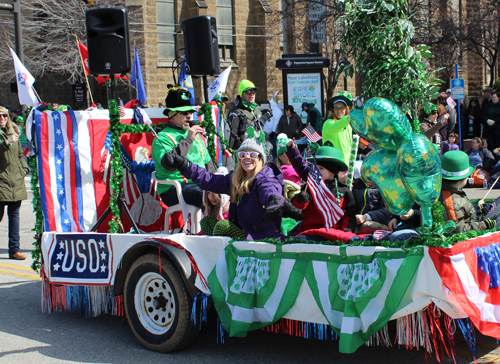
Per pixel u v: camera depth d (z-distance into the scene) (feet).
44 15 76.38
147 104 83.05
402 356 13.47
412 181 11.52
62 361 13.84
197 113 21.50
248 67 95.25
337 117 21.57
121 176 17.01
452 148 41.24
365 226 16.29
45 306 17.17
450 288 10.94
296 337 15.07
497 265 12.34
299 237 14.16
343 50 13.99
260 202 14.25
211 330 15.67
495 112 47.32
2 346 14.99
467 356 13.33
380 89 13.19
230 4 92.89
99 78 20.31
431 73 13.52
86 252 15.83
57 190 16.94
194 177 15.07
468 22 79.77
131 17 79.66
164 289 14.32
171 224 19.52
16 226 25.14
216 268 13.64
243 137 26.30
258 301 13.04
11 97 78.07
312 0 71.51
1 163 24.38
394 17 13.07
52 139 16.89
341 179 16.79
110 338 15.51
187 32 21.16
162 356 13.99
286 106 49.98
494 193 37.81
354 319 11.60
